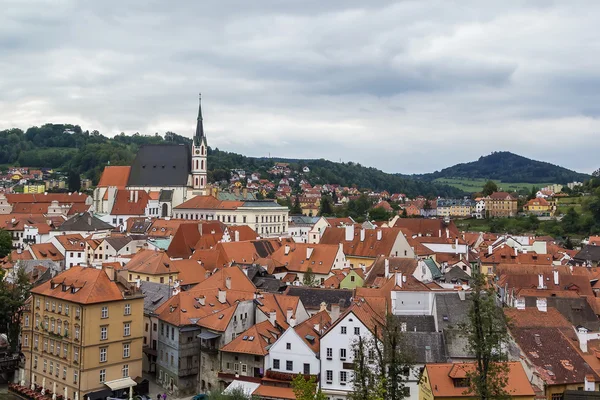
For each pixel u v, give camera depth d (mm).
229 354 121375
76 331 122375
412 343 109125
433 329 121750
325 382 113938
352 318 113125
